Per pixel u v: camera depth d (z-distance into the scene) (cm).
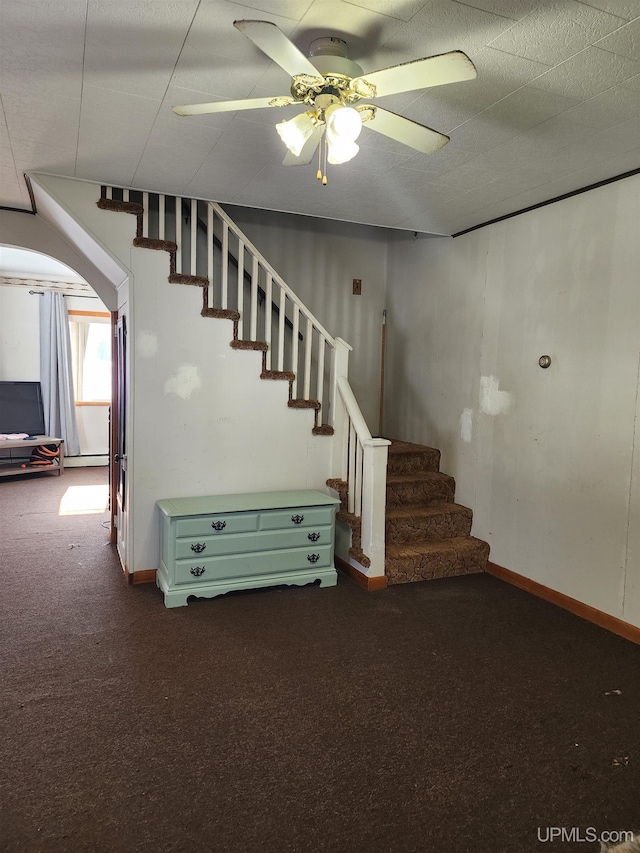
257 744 203
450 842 161
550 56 188
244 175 303
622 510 298
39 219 398
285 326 459
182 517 319
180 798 175
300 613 319
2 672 247
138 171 300
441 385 443
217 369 362
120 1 164
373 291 509
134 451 345
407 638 290
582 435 321
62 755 193
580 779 188
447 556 380
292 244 470
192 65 198
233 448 371
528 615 321
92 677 245
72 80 208
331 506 360
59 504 570
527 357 359
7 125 246
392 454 430
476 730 214
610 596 305
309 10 168
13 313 746
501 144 258
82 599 329
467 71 155
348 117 160
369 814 171
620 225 297
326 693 237
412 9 166
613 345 302
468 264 410
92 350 802
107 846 157
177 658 263
